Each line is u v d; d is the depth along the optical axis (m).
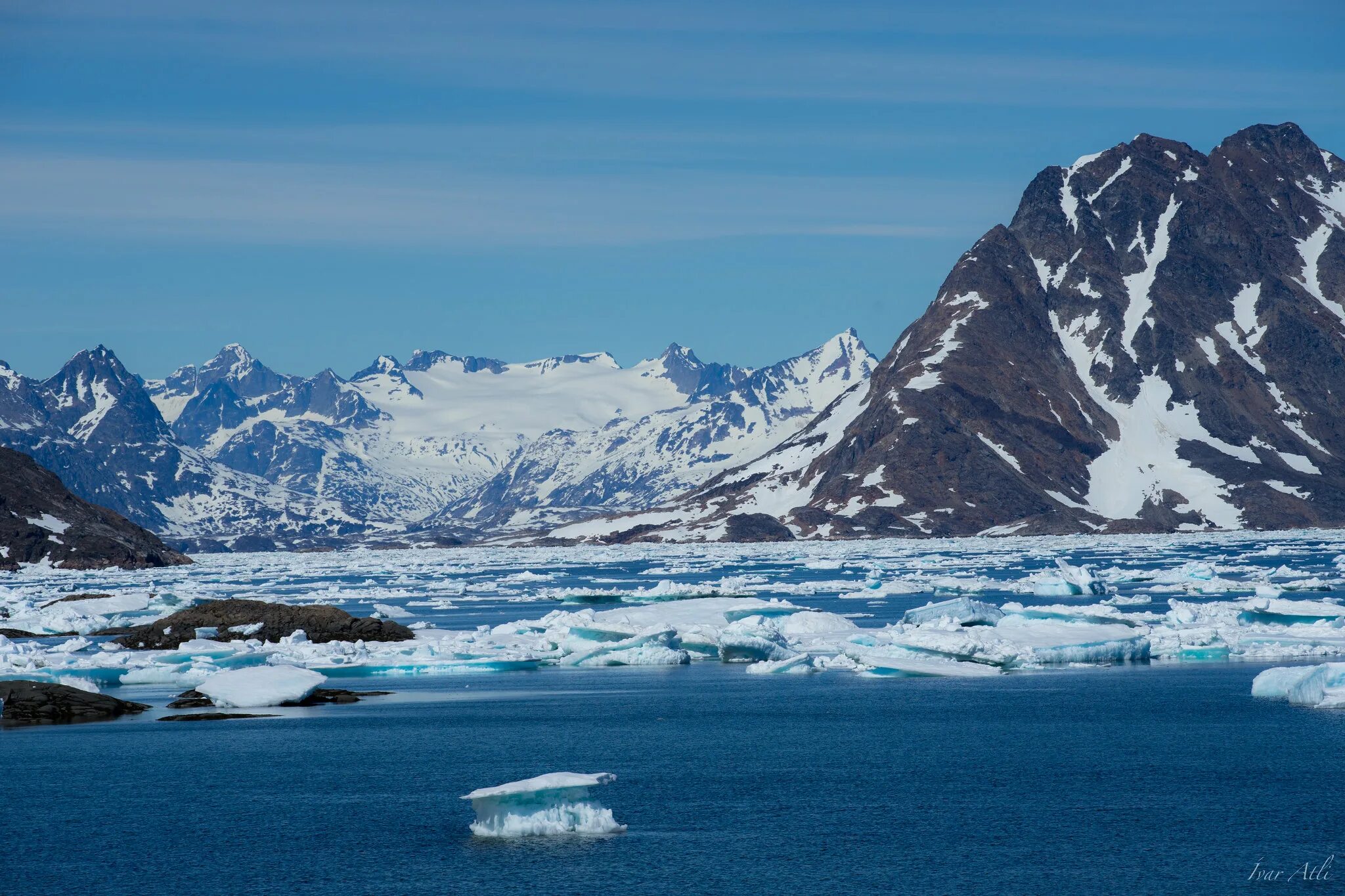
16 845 90.56
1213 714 131.62
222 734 128.38
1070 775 106.31
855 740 122.00
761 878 81.44
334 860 86.19
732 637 183.38
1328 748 113.94
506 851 87.50
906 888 79.56
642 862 84.69
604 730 129.00
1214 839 88.19
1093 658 172.50
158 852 88.56
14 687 141.88
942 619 190.62
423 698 152.12
